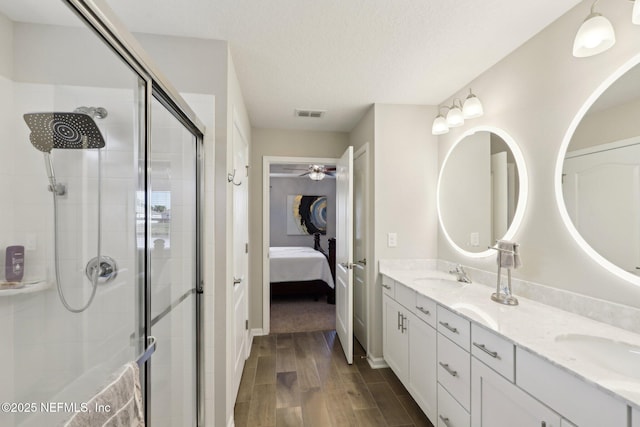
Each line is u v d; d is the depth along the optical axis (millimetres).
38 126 1004
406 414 1829
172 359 1509
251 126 3094
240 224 2211
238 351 2080
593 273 1271
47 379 965
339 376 2264
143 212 1109
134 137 1061
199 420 1587
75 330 1041
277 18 1431
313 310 3941
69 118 1028
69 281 1044
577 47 1143
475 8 1358
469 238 2123
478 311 1398
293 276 4363
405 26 1489
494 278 1854
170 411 1497
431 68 1920
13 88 980
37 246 1005
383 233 2457
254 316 3074
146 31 1541
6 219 968
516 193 1701
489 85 1917
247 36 1579
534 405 989
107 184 1082
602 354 1069
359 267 2934
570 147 1380
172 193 1474
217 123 1622
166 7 1347
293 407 1889
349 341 2443
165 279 1451
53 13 876
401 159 2480
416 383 1838
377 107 2457
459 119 1993
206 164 1614
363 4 1330
